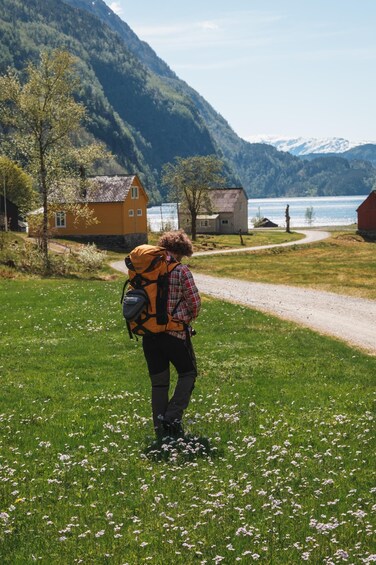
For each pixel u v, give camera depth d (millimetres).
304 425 12297
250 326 26656
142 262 10648
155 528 7293
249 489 8305
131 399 14453
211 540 6883
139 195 105875
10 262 56156
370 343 24781
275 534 7039
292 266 64312
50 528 7336
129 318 10594
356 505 7961
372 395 15312
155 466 9570
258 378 17328
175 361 11031
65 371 18094
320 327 28359
